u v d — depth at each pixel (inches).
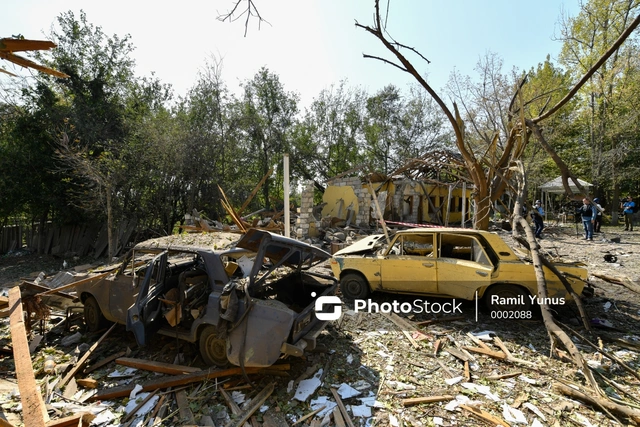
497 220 872.9
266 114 1123.3
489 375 156.9
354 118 1229.1
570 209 995.3
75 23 694.5
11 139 632.4
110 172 562.3
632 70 877.8
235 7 113.7
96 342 179.0
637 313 229.8
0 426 116.3
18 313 162.1
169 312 159.3
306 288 204.1
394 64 223.6
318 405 134.0
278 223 582.2
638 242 532.7
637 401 135.2
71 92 706.2
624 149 887.7
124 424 122.7
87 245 668.7
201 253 166.6
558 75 1062.4
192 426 119.5
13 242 731.4
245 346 141.9
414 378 154.3
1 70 70.1
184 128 695.1
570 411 129.9
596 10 885.8
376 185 802.2
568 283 194.4
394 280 243.6
